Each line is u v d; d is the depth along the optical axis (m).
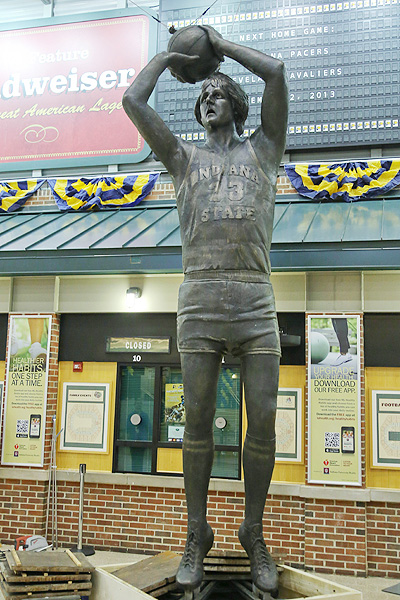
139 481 9.86
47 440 10.25
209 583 5.14
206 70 5.20
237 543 9.34
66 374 10.52
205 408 4.90
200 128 11.05
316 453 9.08
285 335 9.18
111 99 11.73
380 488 9.07
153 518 9.80
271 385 4.86
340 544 8.88
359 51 10.51
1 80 12.21
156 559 5.63
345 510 8.93
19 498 10.16
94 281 10.39
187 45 5.09
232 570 5.15
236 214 4.87
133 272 9.23
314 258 8.45
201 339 4.86
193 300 4.89
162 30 11.38
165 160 5.17
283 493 9.17
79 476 10.07
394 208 9.74
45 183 11.74
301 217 9.66
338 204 10.23
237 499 9.44
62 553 5.66
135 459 10.17
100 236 9.80
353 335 9.21
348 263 8.35
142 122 5.02
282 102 4.90
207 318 4.84
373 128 10.31
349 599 4.75
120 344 10.37
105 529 9.94
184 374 4.93
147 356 10.26
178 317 5.04
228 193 4.91
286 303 9.52
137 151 11.50
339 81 10.51
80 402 10.41
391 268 8.54
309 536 8.97
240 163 4.98
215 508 9.48
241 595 5.09
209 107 5.15
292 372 9.55
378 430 9.23
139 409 10.27
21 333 10.46
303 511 9.16
